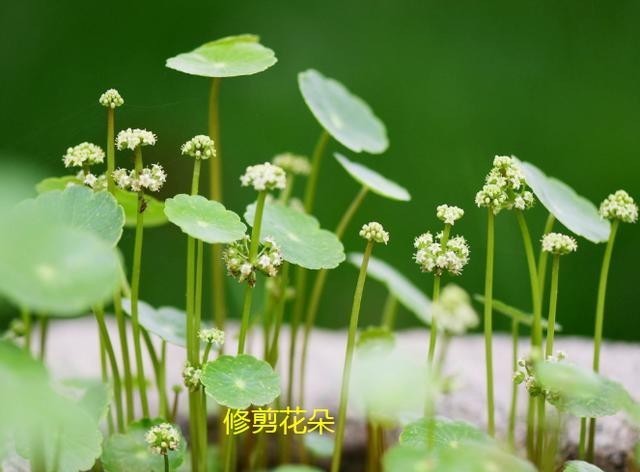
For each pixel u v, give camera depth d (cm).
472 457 68
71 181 76
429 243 72
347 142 82
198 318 74
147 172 72
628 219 75
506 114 161
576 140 157
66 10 160
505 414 86
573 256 137
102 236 71
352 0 171
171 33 163
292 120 157
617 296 135
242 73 75
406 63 167
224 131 154
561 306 134
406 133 160
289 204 86
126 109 82
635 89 160
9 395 64
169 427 72
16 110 153
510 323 131
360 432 87
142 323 75
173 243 137
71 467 71
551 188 77
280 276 81
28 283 64
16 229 64
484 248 138
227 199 150
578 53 165
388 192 81
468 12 171
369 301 137
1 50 156
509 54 166
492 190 73
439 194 154
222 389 72
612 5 167
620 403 72
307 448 85
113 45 160
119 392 76
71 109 154
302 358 84
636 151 154
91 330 97
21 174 63
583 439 77
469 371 91
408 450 68
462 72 165
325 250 75
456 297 69
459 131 160
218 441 87
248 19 166
